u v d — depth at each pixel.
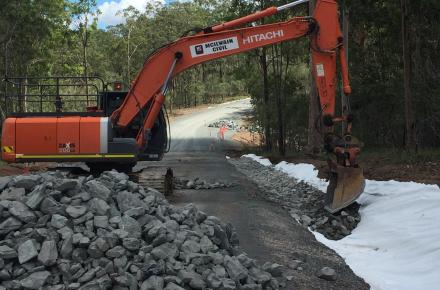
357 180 10.24
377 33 23.62
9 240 5.58
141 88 11.62
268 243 8.02
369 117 23.80
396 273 6.74
